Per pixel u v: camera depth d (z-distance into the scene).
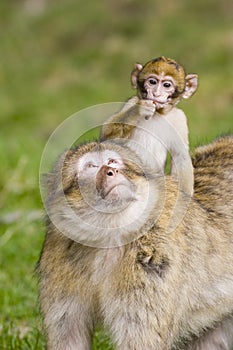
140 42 35.94
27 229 16.48
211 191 10.36
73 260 9.41
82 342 9.78
